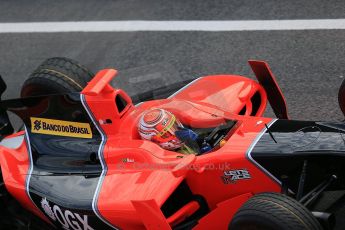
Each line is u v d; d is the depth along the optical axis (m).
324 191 12.71
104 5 24.91
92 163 13.31
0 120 15.54
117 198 12.45
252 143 12.33
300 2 22.94
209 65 20.19
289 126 12.62
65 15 24.48
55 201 13.08
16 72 21.38
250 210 10.85
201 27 22.34
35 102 13.89
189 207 12.66
